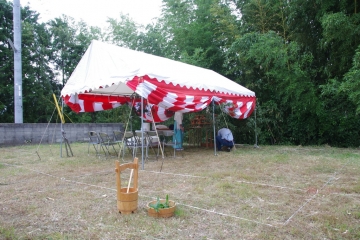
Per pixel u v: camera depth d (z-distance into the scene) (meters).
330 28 7.50
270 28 10.20
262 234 2.39
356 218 2.79
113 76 5.78
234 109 7.91
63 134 7.22
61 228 2.57
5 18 12.66
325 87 7.77
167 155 7.24
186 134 10.39
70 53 15.02
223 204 3.21
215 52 12.14
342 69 8.41
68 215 2.89
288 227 2.55
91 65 6.46
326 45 8.27
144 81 5.37
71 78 6.91
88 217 2.83
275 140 10.34
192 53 12.60
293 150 8.27
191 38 12.51
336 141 9.37
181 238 2.35
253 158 6.60
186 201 3.30
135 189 3.02
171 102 5.88
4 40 12.48
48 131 10.60
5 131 9.55
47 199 3.46
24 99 12.80
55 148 9.02
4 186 4.10
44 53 13.86
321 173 4.93
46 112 13.71
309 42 9.32
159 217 2.77
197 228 2.54
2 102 12.77
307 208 3.07
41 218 2.83
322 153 7.54
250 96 8.59
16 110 10.40
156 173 4.90
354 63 6.66
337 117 8.95
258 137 10.26
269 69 9.64
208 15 12.24
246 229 2.52
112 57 6.00
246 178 4.50
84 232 2.48
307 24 9.11
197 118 9.16
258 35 9.29
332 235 2.38
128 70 5.58
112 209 3.04
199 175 4.70
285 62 8.72
